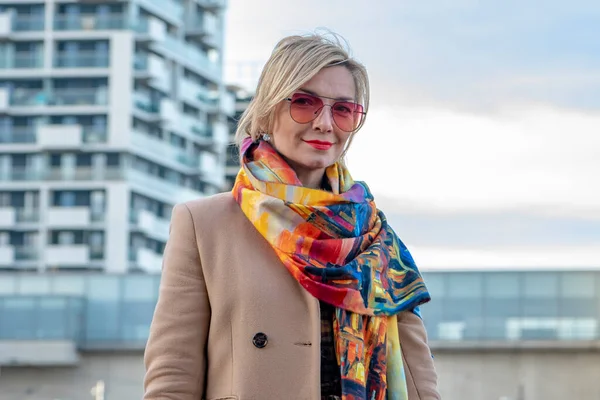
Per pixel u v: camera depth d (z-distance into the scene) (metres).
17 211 87.31
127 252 86.69
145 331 34.50
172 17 93.12
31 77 88.38
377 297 3.60
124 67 88.06
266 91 3.69
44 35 88.56
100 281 35.12
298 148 3.67
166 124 90.62
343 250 3.58
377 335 3.60
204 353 3.59
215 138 94.50
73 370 34.59
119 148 87.19
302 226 3.59
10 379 35.25
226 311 3.54
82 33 88.69
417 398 3.71
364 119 3.72
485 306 30.03
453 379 30.17
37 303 35.12
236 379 3.49
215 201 3.70
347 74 3.69
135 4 89.38
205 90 96.00
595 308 29.78
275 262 3.58
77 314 34.78
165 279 3.63
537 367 29.91
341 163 3.79
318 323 3.50
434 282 30.36
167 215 91.44
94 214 86.94
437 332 30.19
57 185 87.19
